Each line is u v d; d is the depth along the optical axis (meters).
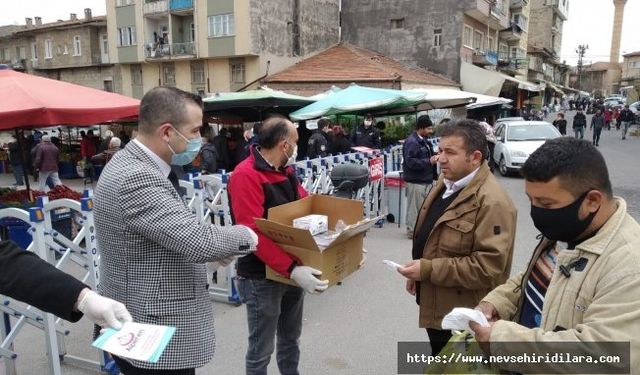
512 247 2.39
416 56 28.48
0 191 7.35
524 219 8.31
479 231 2.30
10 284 1.39
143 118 2.00
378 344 3.97
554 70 66.94
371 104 9.93
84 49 33.59
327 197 2.98
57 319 3.62
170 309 1.94
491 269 2.26
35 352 3.95
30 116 5.24
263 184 2.68
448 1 27.25
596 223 1.37
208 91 29.17
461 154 2.40
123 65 32.44
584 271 1.35
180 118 1.99
